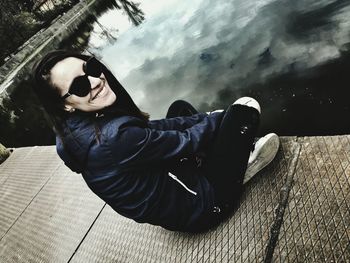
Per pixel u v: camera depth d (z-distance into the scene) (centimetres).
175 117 215
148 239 218
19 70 2280
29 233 313
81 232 268
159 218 158
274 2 939
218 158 170
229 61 855
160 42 1350
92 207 288
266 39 802
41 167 425
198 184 168
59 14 3603
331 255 145
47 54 136
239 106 167
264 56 752
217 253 179
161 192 153
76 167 144
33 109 1357
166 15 1664
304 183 183
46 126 1101
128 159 137
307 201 173
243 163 170
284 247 160
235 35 941
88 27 2841
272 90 626
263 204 187
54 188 356
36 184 390
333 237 151
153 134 144
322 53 615
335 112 494
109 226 255
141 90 1059
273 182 195
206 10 1291
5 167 506
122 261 217
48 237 290
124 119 140
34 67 134
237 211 192
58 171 385
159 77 1076
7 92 1934
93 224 268
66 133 139
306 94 558
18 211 361
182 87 918
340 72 547
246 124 166
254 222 180
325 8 726
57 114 140
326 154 191
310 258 149
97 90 142
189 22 1298
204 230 195
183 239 200
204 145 173
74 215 293
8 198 405
